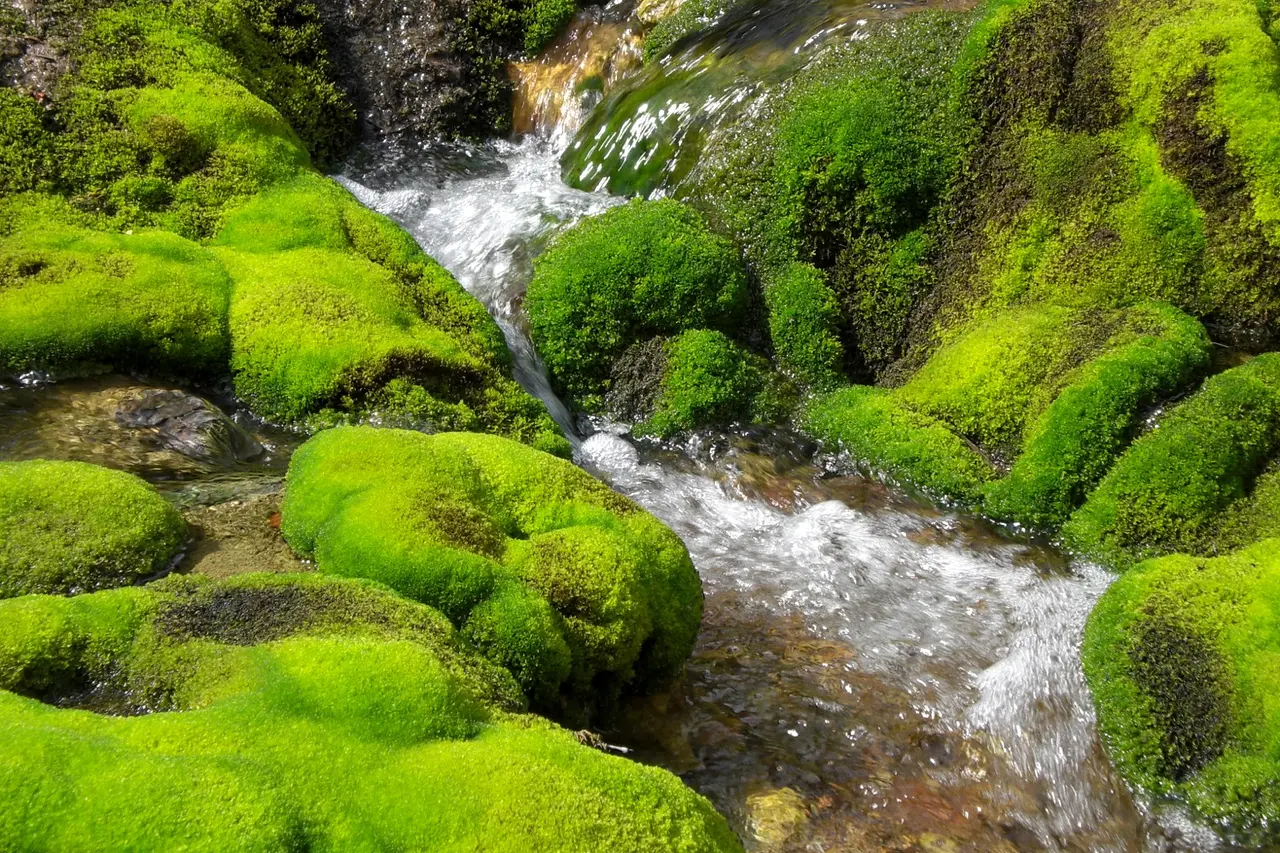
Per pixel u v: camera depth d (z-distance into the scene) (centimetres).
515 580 131
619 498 149
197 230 195
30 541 128
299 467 141
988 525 174
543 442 184
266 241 195
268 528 140
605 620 134
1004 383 181
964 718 143
